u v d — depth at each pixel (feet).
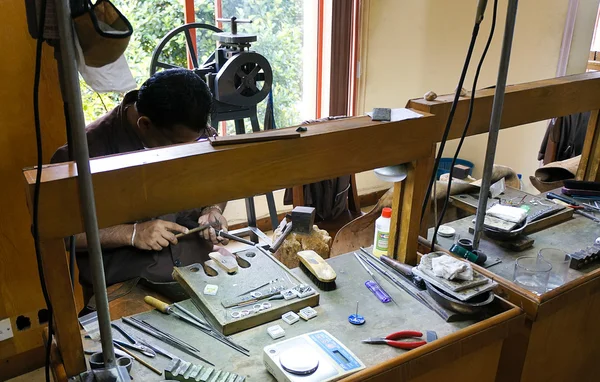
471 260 4.52
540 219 5.18
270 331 3.53
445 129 4.09
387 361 3.23
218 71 7.73
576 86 5.35
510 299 4.12
